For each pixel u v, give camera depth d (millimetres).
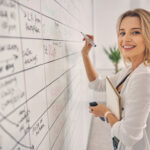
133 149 832
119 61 3037
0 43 340
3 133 354
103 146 2059
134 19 771
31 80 487
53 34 700
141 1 2934
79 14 1428
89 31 2404
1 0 341
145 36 756
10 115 379
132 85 725
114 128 776
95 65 3238
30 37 477
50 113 674
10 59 375
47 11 621
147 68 742
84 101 1814
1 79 346
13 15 384
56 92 755
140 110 686
